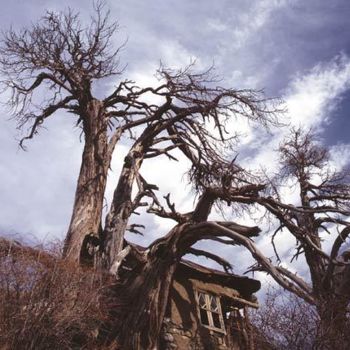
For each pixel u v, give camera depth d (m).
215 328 17.11
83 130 20.05
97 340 13.91
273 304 14.56
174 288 17.14
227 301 18.34
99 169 18.53
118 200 17.61
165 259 16.27
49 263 11.88
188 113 19.08
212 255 17.98
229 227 17.00
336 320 14.23
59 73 20.22
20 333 10.55
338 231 17.97
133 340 14.63
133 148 19.00
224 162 18.48
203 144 18.92
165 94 19.17
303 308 14.22
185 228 16.86
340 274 17.69
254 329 15.40
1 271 10.98
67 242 16.27
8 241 11.49
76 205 17.67
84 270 13.34
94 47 20.22
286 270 15.07
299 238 18.81
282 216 18.56
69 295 11.64
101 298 13.34
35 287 11.18
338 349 13.59
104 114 20.23
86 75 20.03
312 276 20.48
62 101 20.38
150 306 15.36
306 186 23.98
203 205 17.69
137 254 16.09
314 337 13.73
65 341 11.27
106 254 16.11
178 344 15.95
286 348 13.82
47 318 10.98
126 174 18.27
